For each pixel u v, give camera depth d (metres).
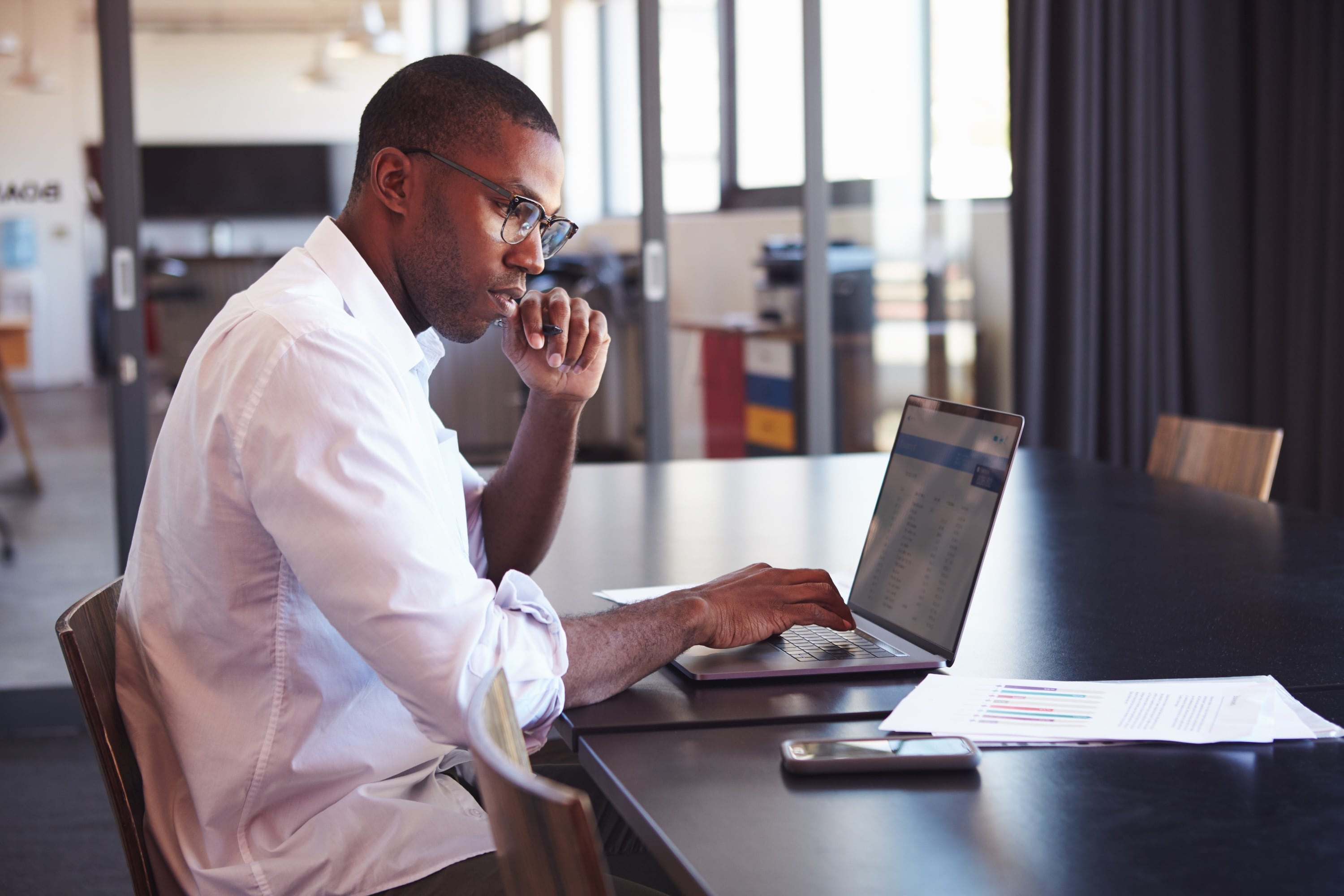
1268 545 1.90
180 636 1.24
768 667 1.27
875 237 4.32
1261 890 0.79
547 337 1.67
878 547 1.49
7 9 3.90
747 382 4.32
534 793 0.71
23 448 4.27
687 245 4.21
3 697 3.65
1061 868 0.83
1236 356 4.20
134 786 1.24
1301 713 1.12
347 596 1.12
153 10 4.80
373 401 1.17
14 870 2.65
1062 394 4.20
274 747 1.23
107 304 3.85
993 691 1.20
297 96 5.53
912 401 1.52
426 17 5.52
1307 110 3.95
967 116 4.31
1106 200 4.15
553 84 4.70
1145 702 1.15
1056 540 1.97
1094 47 4.07
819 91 4.17
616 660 1.22
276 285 1.29
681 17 4.13
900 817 0.92
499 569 1.76
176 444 1.24
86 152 4.00
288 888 1.20
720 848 0.87
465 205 1.32
